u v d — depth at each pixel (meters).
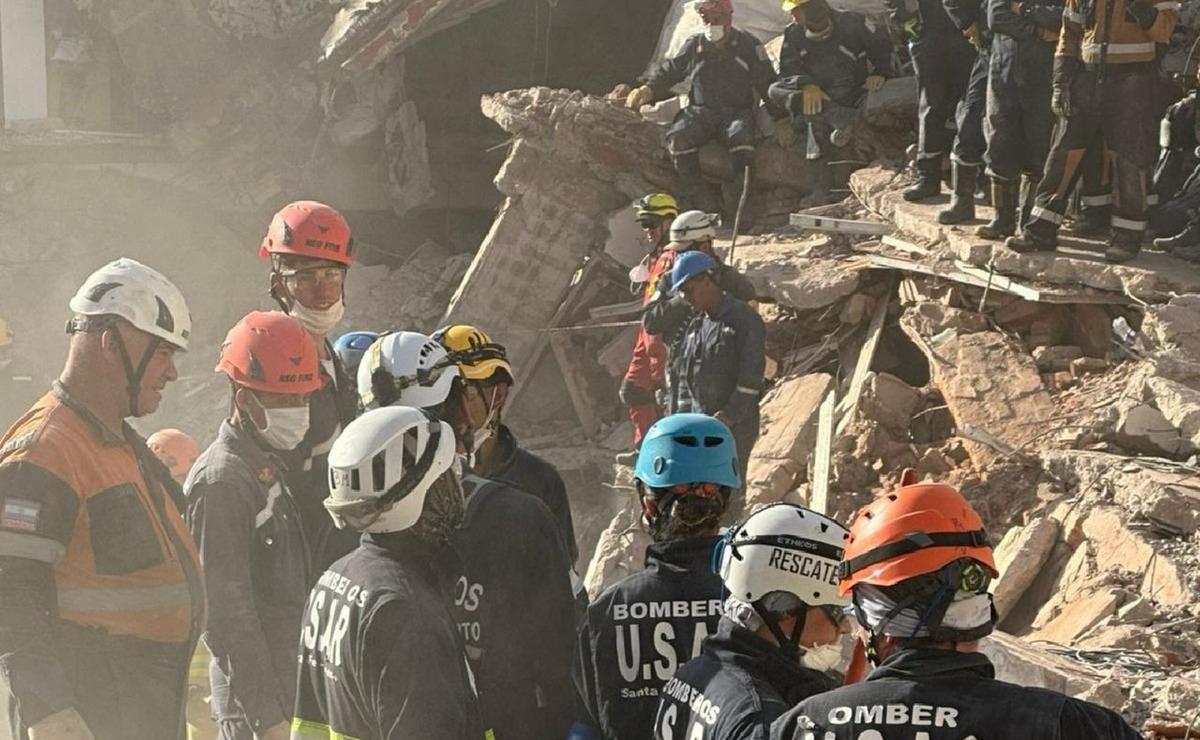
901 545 2.85
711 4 13.36
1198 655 6.76
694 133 13.59
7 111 18.92
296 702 3.64
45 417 4.18
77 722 3.95
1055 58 9.65
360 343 5.57
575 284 14.24
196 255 18.80
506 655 3.92
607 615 3.88
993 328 10.41
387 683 3.31
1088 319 10.04
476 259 14.22
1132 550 7.79
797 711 2.95
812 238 12.62
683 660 3.75
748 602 3.34
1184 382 8.84
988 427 9.52
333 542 4.96
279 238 5.54
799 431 10.38
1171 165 11.47
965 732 2.77
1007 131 10.20
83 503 4.15
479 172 18.81
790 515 3.37
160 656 4.34
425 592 3.43
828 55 13.23
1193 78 11.52
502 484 4.05
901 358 11.22
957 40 11.67
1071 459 8.71
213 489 4.60
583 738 3.93
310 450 5.10
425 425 3.46
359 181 18.69
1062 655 6.79
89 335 4.23
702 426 3.85
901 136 13.32
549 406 14.15
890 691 2.84
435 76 18.69
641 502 3.94
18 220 18.41
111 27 18.55
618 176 14.19
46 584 4.04
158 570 4.30
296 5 18.53
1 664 3.93
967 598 2.85
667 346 9.84
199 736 5.79
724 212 13.98
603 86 19.34
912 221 11.45
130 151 18.59
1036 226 10.12
